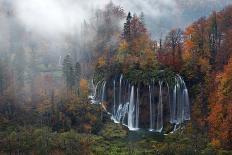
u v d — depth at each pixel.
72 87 169.00
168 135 146.50
